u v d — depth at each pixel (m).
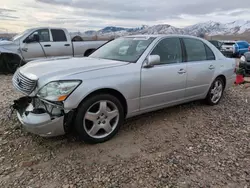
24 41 8.40
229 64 5.03
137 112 3.54
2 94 5.52
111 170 2.58
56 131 2.82
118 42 4.31
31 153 2.87
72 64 3.34
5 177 2.43
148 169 2.61
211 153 2.98
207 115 4.34
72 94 2.76
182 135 3.48
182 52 4.10
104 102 3.08
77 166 2.64
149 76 3.49
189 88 4.21
